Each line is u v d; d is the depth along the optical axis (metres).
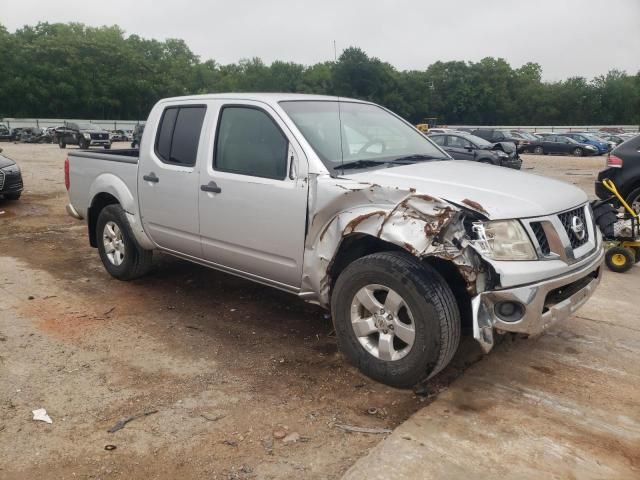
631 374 3.93
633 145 8.18
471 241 3.30
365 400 3.59
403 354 3.58
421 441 3.10
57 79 75.31
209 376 3.91
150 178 5.20
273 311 5.16
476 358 4.15
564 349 4.32
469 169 4.24
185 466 2.93
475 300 3.28
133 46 97.25
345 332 3.83
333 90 85.44
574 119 97.94
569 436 3.17
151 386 3.77
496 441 3.11
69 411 3.45
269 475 2.85
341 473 2.87
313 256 3.91
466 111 98.75
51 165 19.98
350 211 3.71
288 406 3.52
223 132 4.61
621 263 6.54
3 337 4.53
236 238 4.45
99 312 5.12
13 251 7.37
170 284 5.93
